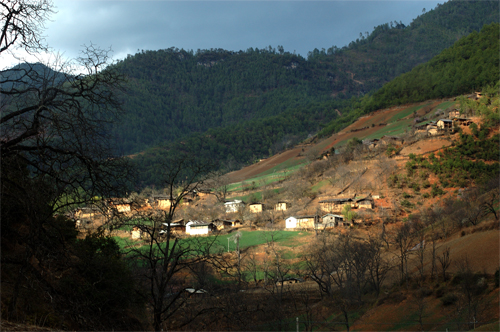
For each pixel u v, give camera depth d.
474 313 38.19
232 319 21.81
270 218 114.00
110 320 17.81
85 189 16.06
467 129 157.12
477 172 119.62
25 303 14.83
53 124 14.82
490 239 58.47
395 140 167.38
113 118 16.78
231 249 81.31
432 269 54.19
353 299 52.19
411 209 110.75
